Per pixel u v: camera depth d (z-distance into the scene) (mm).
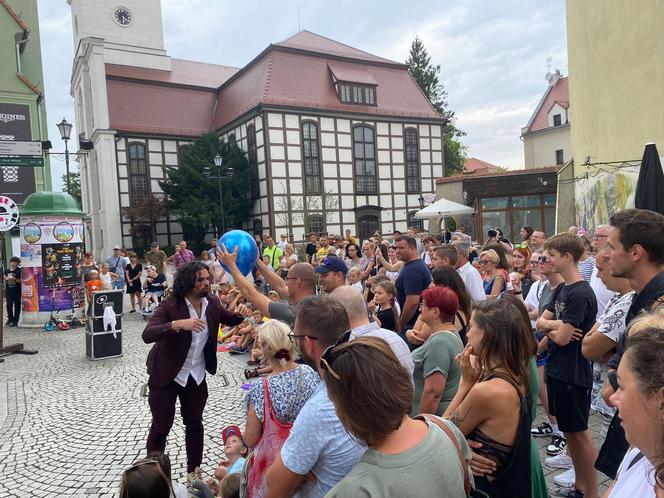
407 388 1364
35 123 20984
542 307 3986
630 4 9773
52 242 11680
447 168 50656
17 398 6281
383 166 30672
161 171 31375
